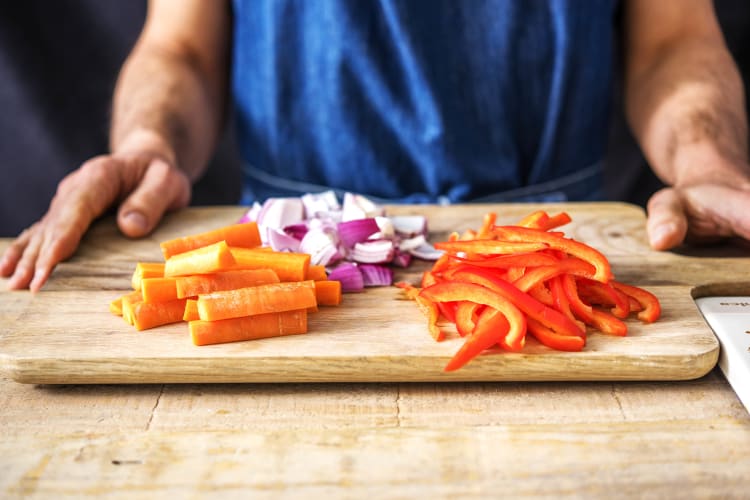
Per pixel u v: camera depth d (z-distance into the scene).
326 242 0.62
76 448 0.49
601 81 0.85
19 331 0.56
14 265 0.67
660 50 0.88
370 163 0.84
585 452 0.48
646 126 0.83
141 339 0.55
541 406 0.52
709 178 0.71
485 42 0.80
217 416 0.52
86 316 0.58
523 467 0.48
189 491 0.46
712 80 0.82
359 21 0.79
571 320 0.54
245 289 0.54
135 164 0.74
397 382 0.54
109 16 1.14
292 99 0.84
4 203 1.22
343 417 0.51
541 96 0.83
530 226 0.60
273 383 0.54
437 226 0.71
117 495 0.46
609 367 0.53
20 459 0.48
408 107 0.82
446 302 0.56
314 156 0.86
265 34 0.83
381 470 0.47
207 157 0.89
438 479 0.47
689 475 0.47
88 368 0.53
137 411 0.52
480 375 0.53
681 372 0.53
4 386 0.54
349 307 0.59
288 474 0.47
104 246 0.69
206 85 0.90
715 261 0.65
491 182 0.84
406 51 0.79
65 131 1.19
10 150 1.19
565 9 0.79
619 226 0.71
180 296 0.55
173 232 0.71
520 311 0.53
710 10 0.89
